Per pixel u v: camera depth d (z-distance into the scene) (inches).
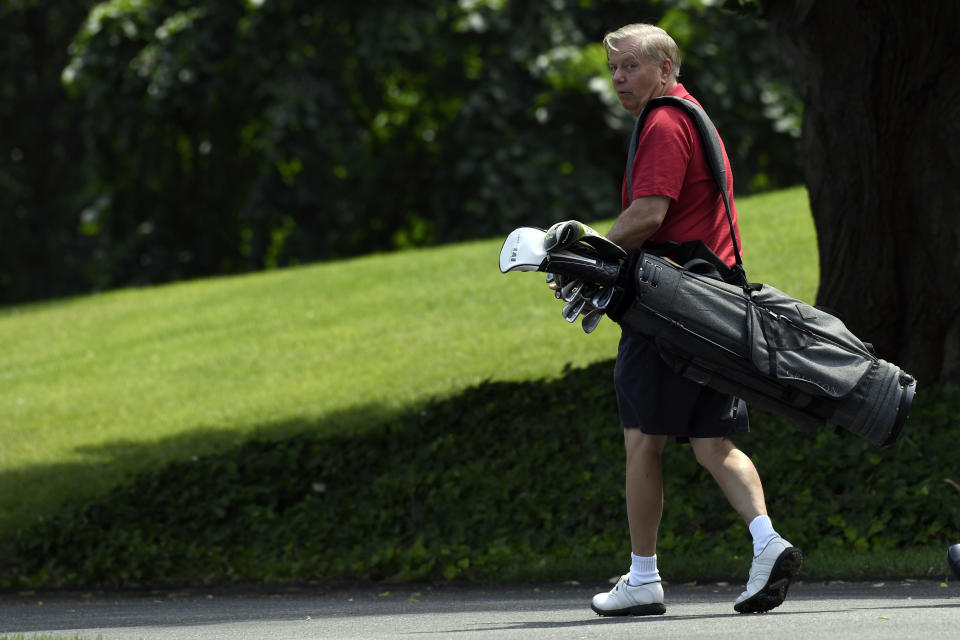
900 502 916.0
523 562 959.6
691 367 520.4
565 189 2945.4
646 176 526.0
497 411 1325.0
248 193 3385.8
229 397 1749.5
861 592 679.1
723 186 539.5
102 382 1966.0
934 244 1068.5
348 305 2223.2
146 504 1275.8
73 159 4343.0
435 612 685.9
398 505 1165.7
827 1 1044.5
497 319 1929.1
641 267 511.8
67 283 4377.5
